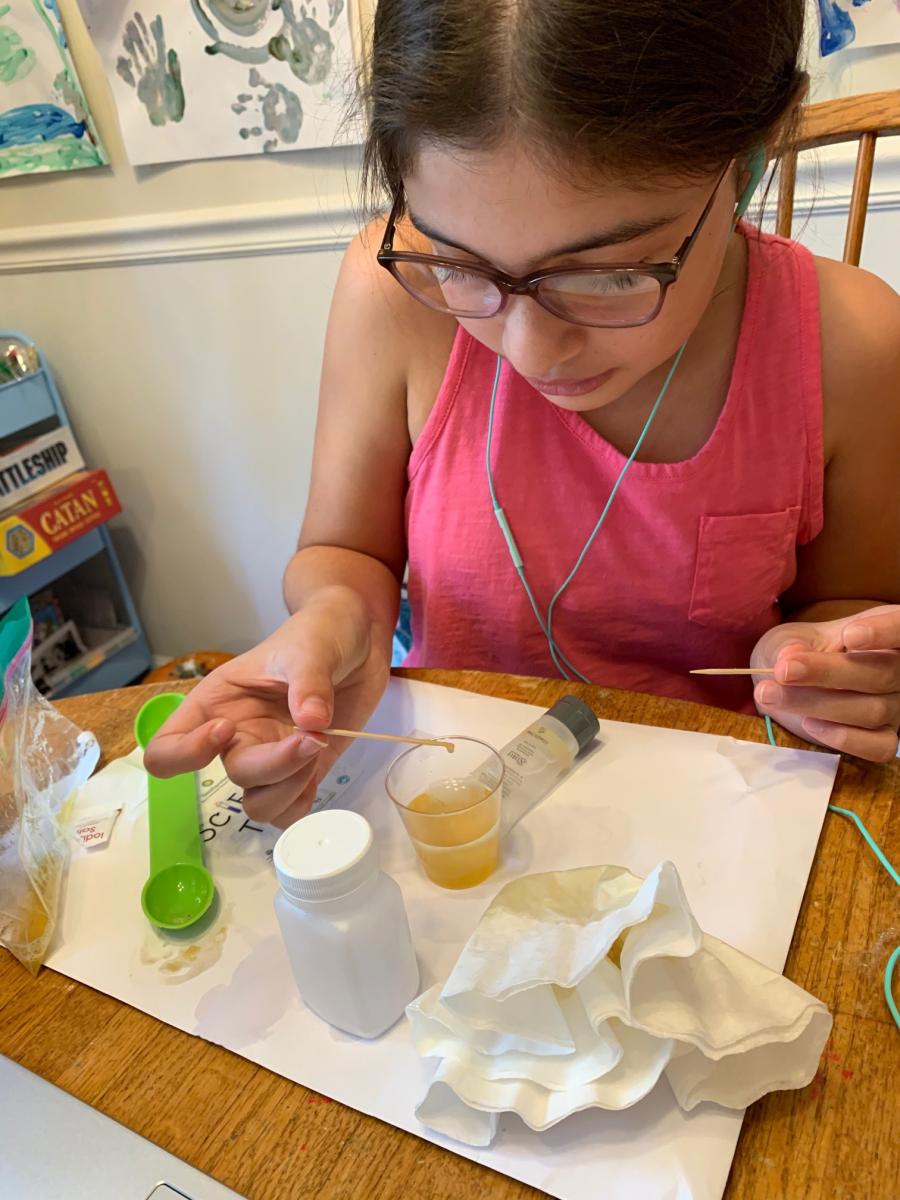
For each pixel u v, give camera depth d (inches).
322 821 17.8
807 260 27.2
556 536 30.9
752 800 22.5
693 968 16.1
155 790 25.5
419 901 21.2
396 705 27.9
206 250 57.6
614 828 22.3
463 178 17.4
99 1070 18.3
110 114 55.4
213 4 48.9
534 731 24.5
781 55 17.7
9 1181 16.6
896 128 32.0
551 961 15.6
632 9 15.2
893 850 20.8
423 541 32.7
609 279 18.8
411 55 16.9
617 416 28.7
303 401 62.2
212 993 19.6
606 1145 15.7
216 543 72.0
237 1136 16.8
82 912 22.1
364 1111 16.9
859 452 29.0
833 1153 15.3
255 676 24.5
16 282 65.0
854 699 22.9
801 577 32.8
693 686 33.4
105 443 70.5
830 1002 17.7
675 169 16.8
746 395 27.6
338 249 54.7
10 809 22.6
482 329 22.6
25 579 60.7
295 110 50.7
